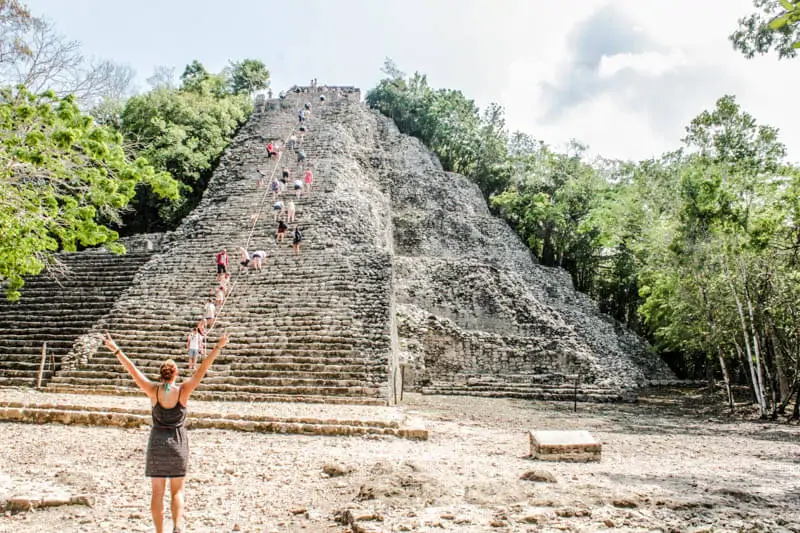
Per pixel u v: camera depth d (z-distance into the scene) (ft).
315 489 24.79
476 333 85.97
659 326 100.94
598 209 126.82
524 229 153.48
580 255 141.49
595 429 49.37
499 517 19.58
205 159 124.98
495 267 102.06
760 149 85.71
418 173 147.43
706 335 76.48
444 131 169.07
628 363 105.09
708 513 20.35
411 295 96.68
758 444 43.34
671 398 81.97
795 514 20.80
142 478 26.43
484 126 173.58
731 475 29.22
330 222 88.63
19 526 19.29
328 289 68.64
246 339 61.21
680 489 24.26
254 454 32.48
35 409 42.39
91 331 64.54
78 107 44.78
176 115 131.54
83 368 58.80
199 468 28.71
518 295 97.30
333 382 55.16
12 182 42.11
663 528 18.56
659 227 86.43
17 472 26.66
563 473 27.71
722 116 86.43
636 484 25.04
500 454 34.71
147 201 121.49
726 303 71.05
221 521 20.40
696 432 50.34
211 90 158.71
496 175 165.37
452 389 77.51
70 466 28.53
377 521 19.31
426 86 182.39
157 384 17.80
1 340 67.31
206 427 40.52
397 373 68.49
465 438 40.93
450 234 134.00
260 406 48.16
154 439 17.35
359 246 83.51
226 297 68.90
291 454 32.68
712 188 67.05
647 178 103.04
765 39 43.21
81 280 80.18
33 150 40.37
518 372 84.02
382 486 22.82
